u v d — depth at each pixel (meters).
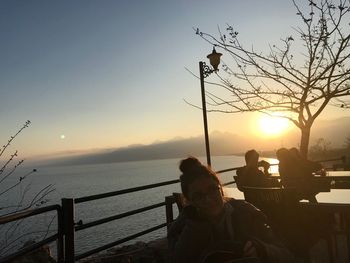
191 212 2.06
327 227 3.92
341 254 3.82
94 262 5.88
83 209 79.19
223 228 2.07
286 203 3.85
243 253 1.90
